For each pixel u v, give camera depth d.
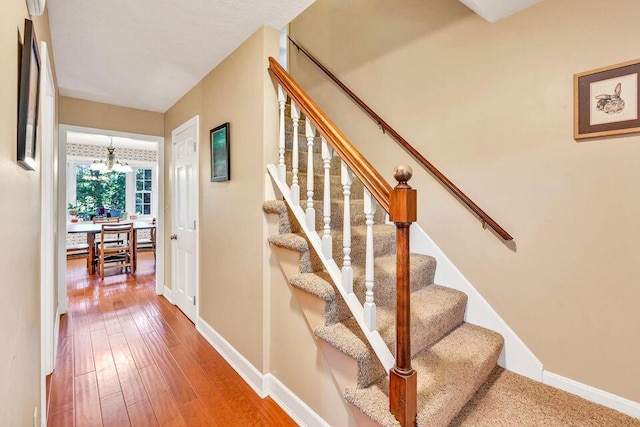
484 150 1.81
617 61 1.36
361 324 1.30
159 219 3.75
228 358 2.27
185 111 3.06
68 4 1.68
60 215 3.15
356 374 1.29
